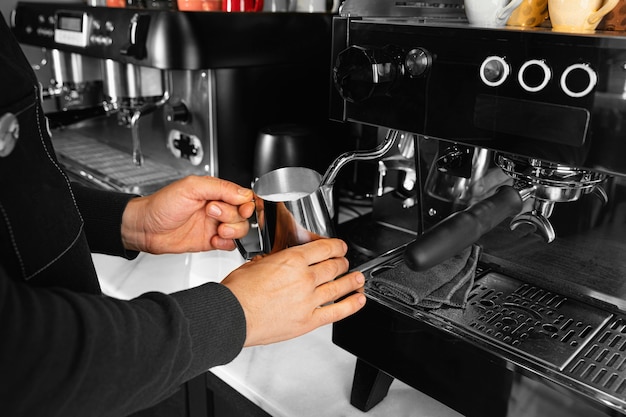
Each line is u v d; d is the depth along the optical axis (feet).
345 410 2.36
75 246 1.69
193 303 1.48
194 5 3.64
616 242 2.16
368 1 2.31
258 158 3.35
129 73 3.68
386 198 3.15
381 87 2.03
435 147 2.61
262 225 1.92
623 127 1.59
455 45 1.87
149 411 2.91
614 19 1.93
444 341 2.01
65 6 3.89
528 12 2.03
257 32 3.31
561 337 2.02
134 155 3.77
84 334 1.26
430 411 2.37
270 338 1.63
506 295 2.31
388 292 2.20
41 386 1.22
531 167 1.96
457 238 1.66
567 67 1.65
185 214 2.15
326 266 1.72
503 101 1.80
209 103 3.39
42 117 1.63
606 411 1.69
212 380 2.65
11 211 1.44
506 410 1.92
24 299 1.22
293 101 3.71
